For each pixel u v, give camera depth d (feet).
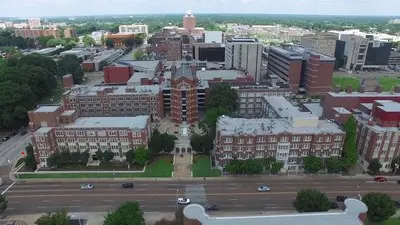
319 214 280.51
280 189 403.54
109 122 480.23
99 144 465.06
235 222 269.44
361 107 529.04
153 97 618.85
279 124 461.78
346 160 427.74
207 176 432.66
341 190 400.88
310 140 432.25
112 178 427.74
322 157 440.04
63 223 302.66
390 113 443.32
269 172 435.53
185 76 582.76
